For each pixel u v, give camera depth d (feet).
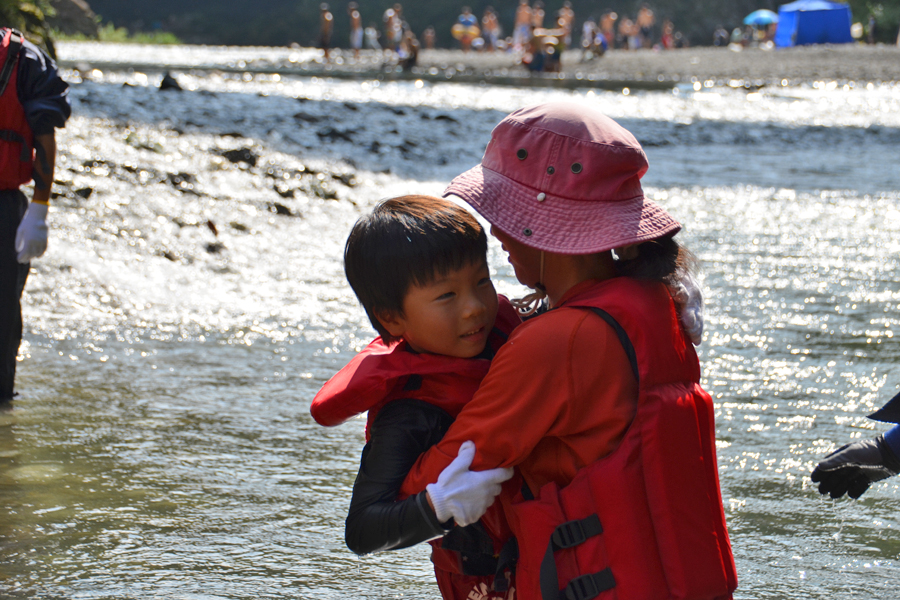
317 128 61.82
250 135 54.80
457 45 433.07
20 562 14.69
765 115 105.50
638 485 9.39
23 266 21.26
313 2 440.86
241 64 188.44
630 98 120.78
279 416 21.56
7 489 17.17
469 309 10.00
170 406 21.84
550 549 9.50
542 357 9.53
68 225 34.81
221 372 24.44
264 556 15.31
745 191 56.70
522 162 10.09
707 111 107.86
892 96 136.36
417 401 10.27
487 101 105.09
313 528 16.37
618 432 9.57
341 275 34.37
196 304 30.25
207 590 14.19
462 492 9.50
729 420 21.49
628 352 9.56
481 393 9.76
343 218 42.39
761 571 14.98
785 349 26.99
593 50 245.04
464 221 9.98
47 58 20.48
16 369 23.68
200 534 15.93
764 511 17.11
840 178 63.31
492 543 10.62
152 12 452.76
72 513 16.40
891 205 52.95
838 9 315.37
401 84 133.08
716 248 40.65
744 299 32.32
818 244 42.09
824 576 14.87
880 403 22.81
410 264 9.82
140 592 14.03
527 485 10.23
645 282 9.96
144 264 33.01
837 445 20.18
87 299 29.73
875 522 16.78
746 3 444.55
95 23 316.19
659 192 55.21
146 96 67.77
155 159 44.47
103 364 24.63
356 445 20.13
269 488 17.84
